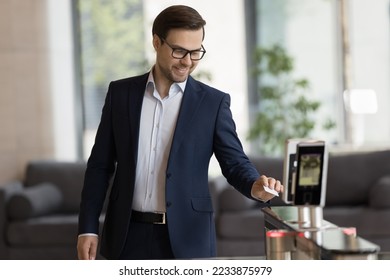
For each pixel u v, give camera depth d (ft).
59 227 28.19
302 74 35.58
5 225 28.40
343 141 35.04
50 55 33.68
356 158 30.55
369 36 34.32
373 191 27.68
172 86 13.01
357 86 34.68
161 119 13.00
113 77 35.27
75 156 34.30
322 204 9.91
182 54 12.22
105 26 35.14
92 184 13.46
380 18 34.09
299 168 9.91
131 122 13.00
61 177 31.48
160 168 12.91
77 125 34.99
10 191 29.27
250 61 35.83
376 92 34.30
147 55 35.24
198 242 12.80
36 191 29.19
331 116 35.35
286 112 35.01
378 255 9.11
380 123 34.24
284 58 34.45
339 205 30.42
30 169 31.73
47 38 33.63
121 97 13.21
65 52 33.91
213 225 13.23
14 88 33.40
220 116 13.07
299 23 35.60
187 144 12.84
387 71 34.01
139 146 12.99
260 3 35.88
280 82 35.63
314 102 34.04
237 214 27.89
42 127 33.63
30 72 33.50
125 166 12.97
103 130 13.46
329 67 35.32
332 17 35.17
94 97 35.27
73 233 28.17
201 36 12.29
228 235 27.68
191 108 12.94
